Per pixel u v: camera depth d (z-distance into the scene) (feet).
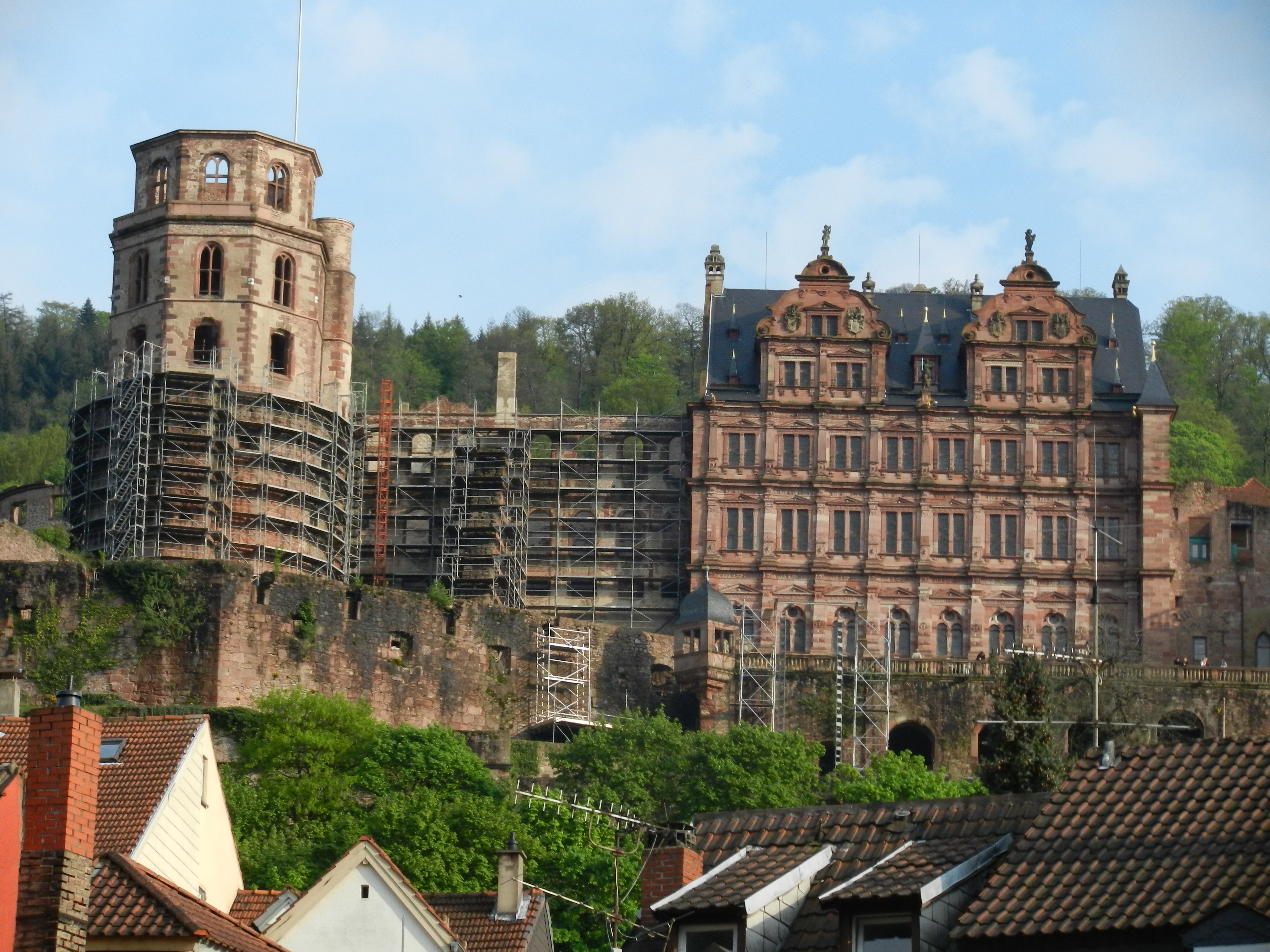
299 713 520.42
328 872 246.47
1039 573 643.86
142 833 250.78
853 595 643.86
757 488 649.61
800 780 527.81
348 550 643.86
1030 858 163.02
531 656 589.73
